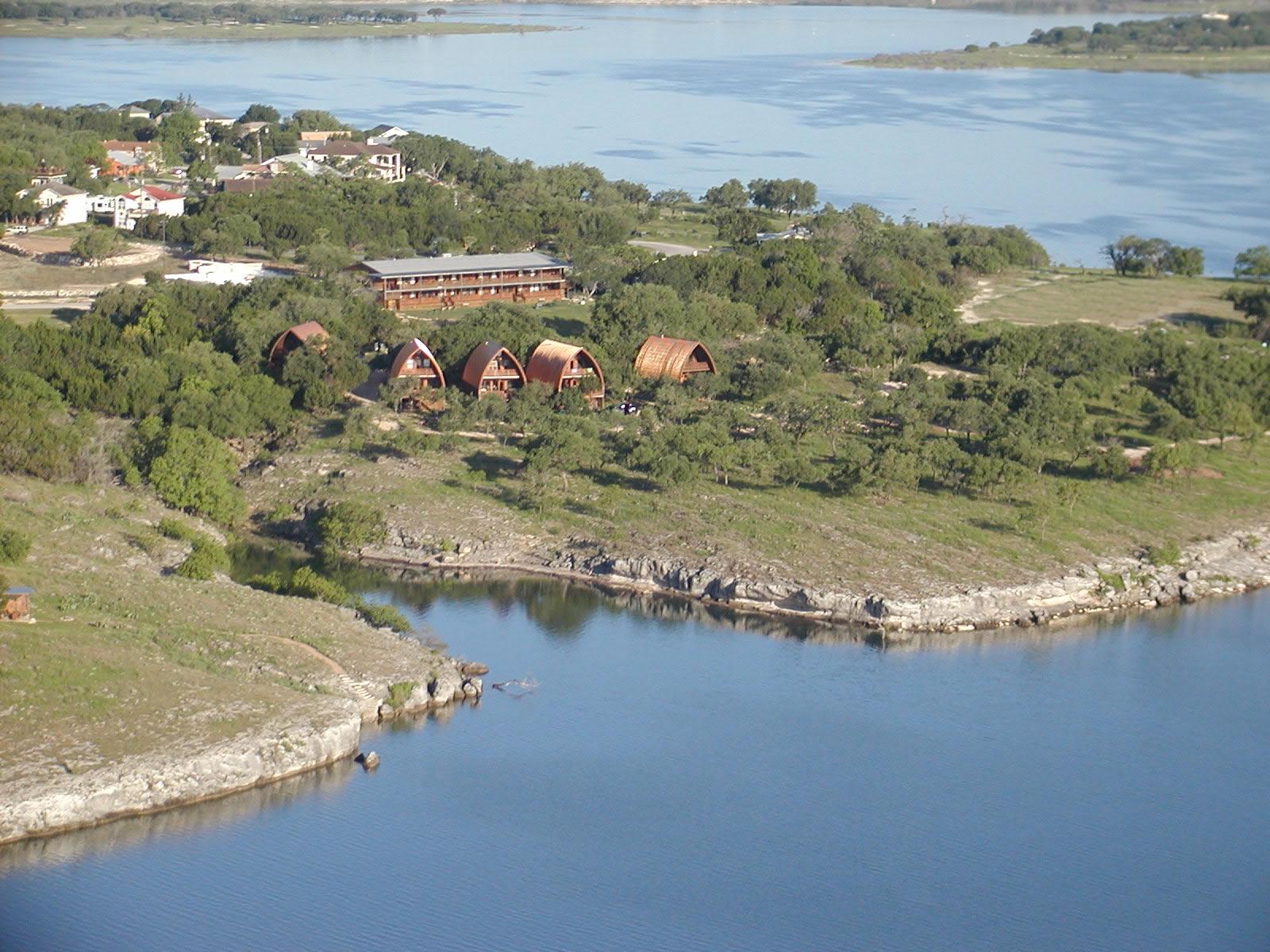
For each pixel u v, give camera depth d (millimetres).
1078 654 189125
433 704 168750
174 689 155625
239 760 148500
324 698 160625
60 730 146875
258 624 174875
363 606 187875
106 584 177750
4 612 162000
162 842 140625
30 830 138500
